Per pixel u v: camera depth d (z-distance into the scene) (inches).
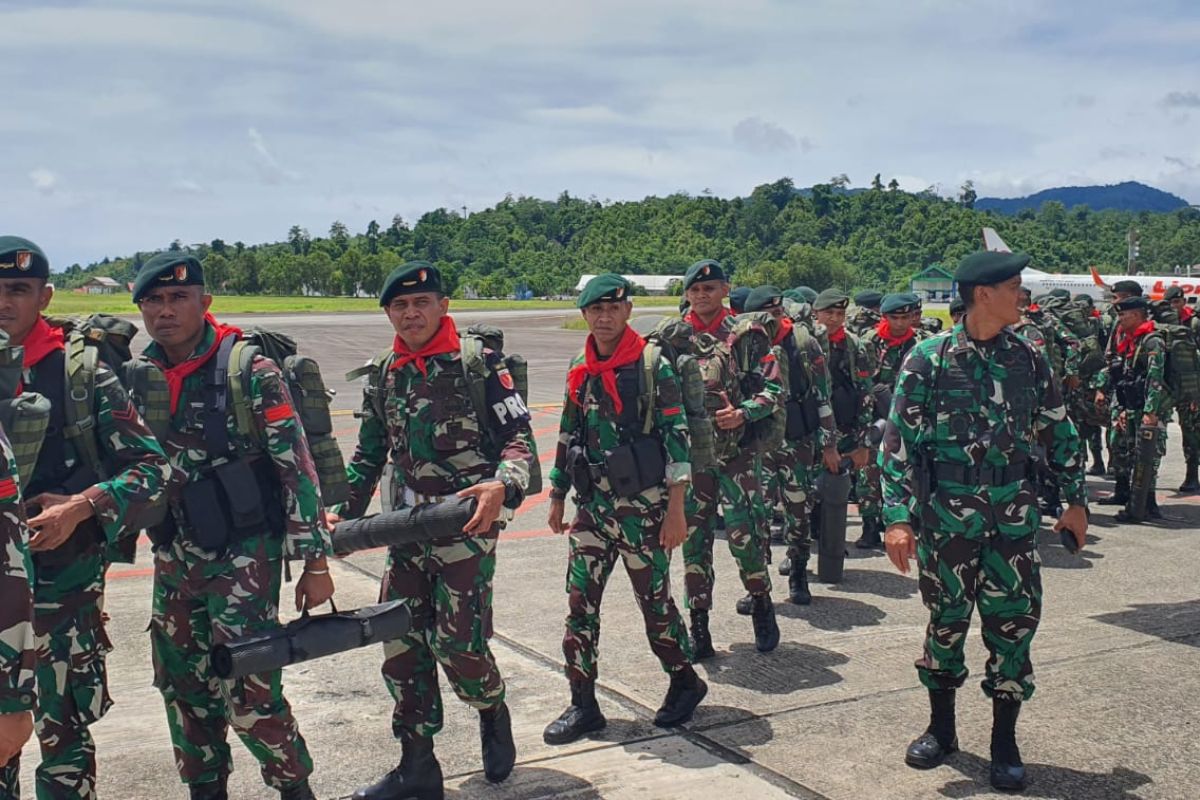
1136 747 159.3
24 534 88.6
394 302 138.4
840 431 274.1
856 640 213.2
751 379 202.5
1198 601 241.3
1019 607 142.9
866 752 157.4
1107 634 216.2
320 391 141.3
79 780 116.3
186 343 124.6
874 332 310.0
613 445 159.0
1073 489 147.6
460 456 140.9
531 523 330.6
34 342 113.2
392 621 124.6
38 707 113.7
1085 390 387.2
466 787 146.2
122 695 183.5
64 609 113.3
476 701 143.4
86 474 113.3
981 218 7815.0
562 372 906.1
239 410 121.0
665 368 158.2
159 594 125.5
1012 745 145.9
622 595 245.0
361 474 149.1
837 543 257.1
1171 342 330.0
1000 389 141.7
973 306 141.3
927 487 144.2
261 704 122.7
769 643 205.2
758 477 204.4
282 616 226.8
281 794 128.3
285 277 6136.8
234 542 121.3
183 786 147.9
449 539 137.7
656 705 175.8
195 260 124.0
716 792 144.0
